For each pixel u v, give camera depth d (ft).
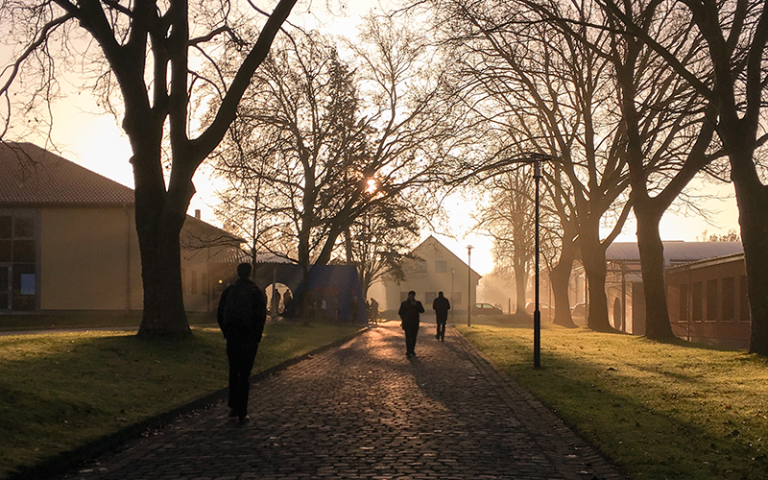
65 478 20.45
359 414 32.07
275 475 20.56
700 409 30.89
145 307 53.67
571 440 26.00
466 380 46.44
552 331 110.52
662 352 64.90
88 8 50.78
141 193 54.29
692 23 73.05
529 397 37.68
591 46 70.18
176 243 54.34
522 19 68.69
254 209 96.84
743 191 55.77
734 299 106.52
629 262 172.14
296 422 29.94
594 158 104.06
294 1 52.65
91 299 120.67
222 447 24.71
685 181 79.46
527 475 20.83
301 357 60.90
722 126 56.44
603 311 112.98
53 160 127.13
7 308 120.26
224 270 165.37
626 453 22.49
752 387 38.47
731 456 21.86
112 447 24.66
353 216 108.06
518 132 103.40
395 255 165.58
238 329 29.94
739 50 62.23
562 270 134.82
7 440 22.09
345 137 105.29
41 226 121.39
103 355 42.93
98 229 121.29
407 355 66.95
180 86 54.39
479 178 98.68
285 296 141.28
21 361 36.76
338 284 137.28
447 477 20.44
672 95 83.87
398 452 23.89
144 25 49.60
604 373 46.62
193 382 39.37
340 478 20.21
